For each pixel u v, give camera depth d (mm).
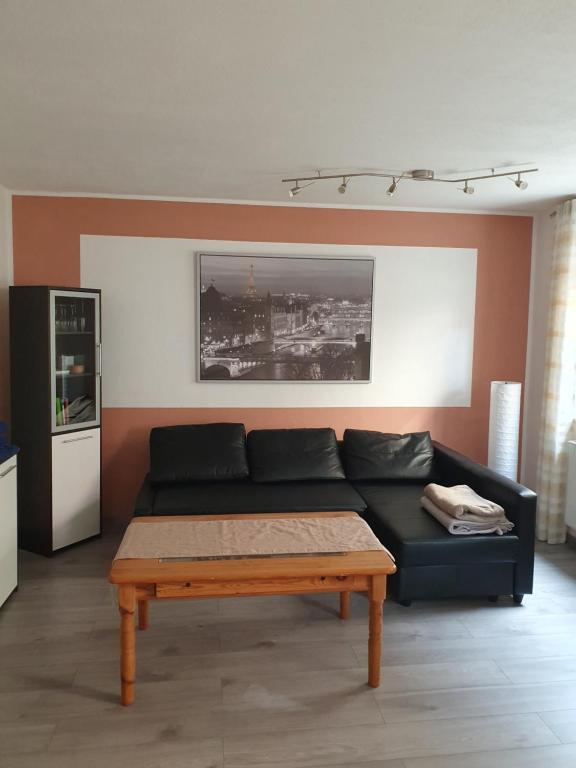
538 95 2379
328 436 4395
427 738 2230
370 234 4531
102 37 1924
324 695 2477
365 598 3406
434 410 4742
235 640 2916
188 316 4402
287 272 4461
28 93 2396
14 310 3791
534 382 4750
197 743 2182
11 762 2080
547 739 2242
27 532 3922
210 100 2461
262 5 1721
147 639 2916
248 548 2666
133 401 4422
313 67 2139
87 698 2438
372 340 4609
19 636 2912
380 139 2963
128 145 3094
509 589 3295
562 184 3818
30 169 3598
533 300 4758
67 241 4238
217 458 4172
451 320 4691
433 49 1986
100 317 4012
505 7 1718
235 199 4352
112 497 4465
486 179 3703
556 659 2781
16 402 3844
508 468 4328
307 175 3684
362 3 1701
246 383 4508
